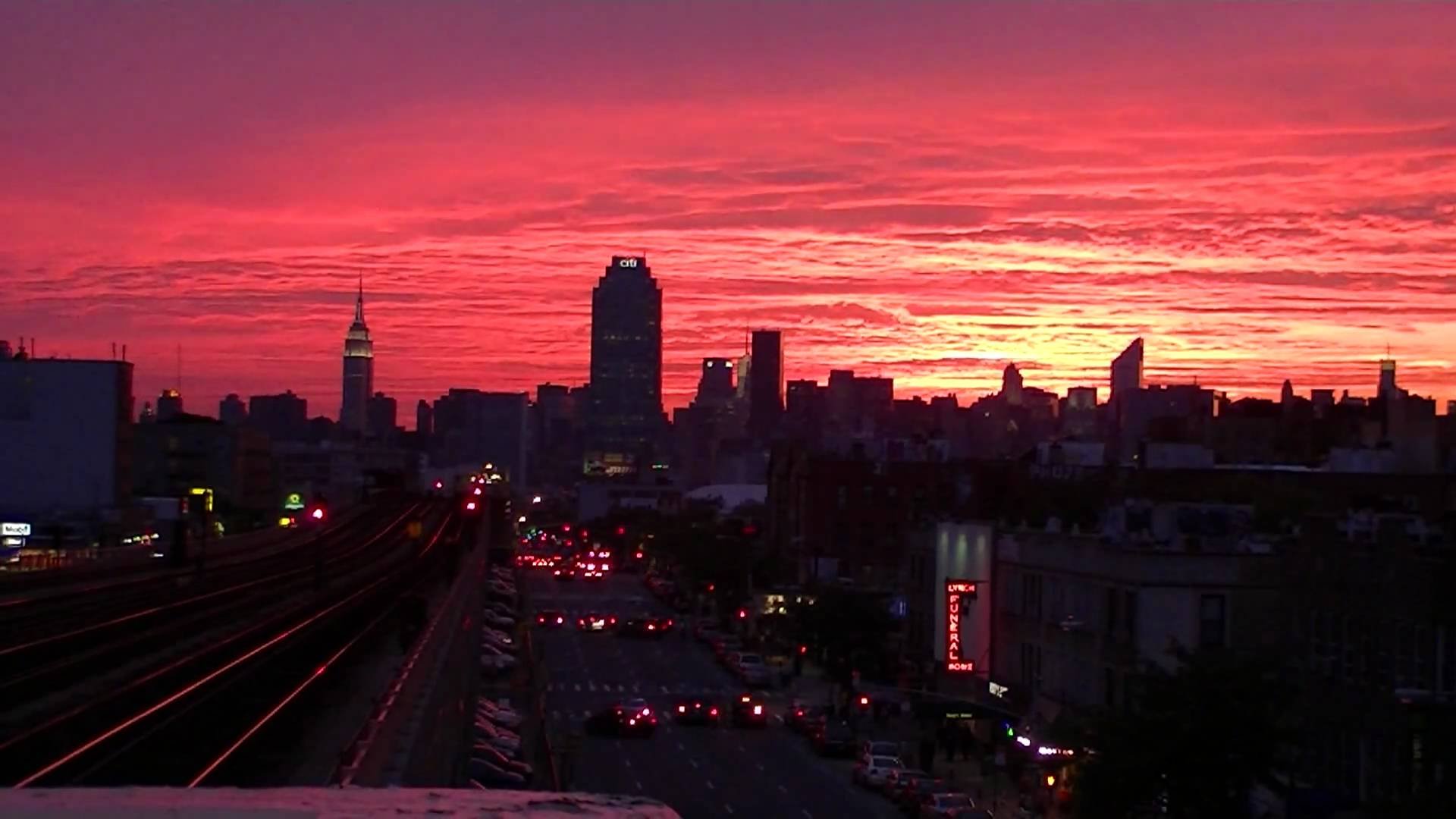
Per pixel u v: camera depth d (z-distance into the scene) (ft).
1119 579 198.39
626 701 276.21
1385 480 303.68
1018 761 220.02
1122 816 140.56
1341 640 160.66
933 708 255.09
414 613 203.41
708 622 466.70
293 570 391.04
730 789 217.36
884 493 467.11
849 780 228.63
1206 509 212.43
